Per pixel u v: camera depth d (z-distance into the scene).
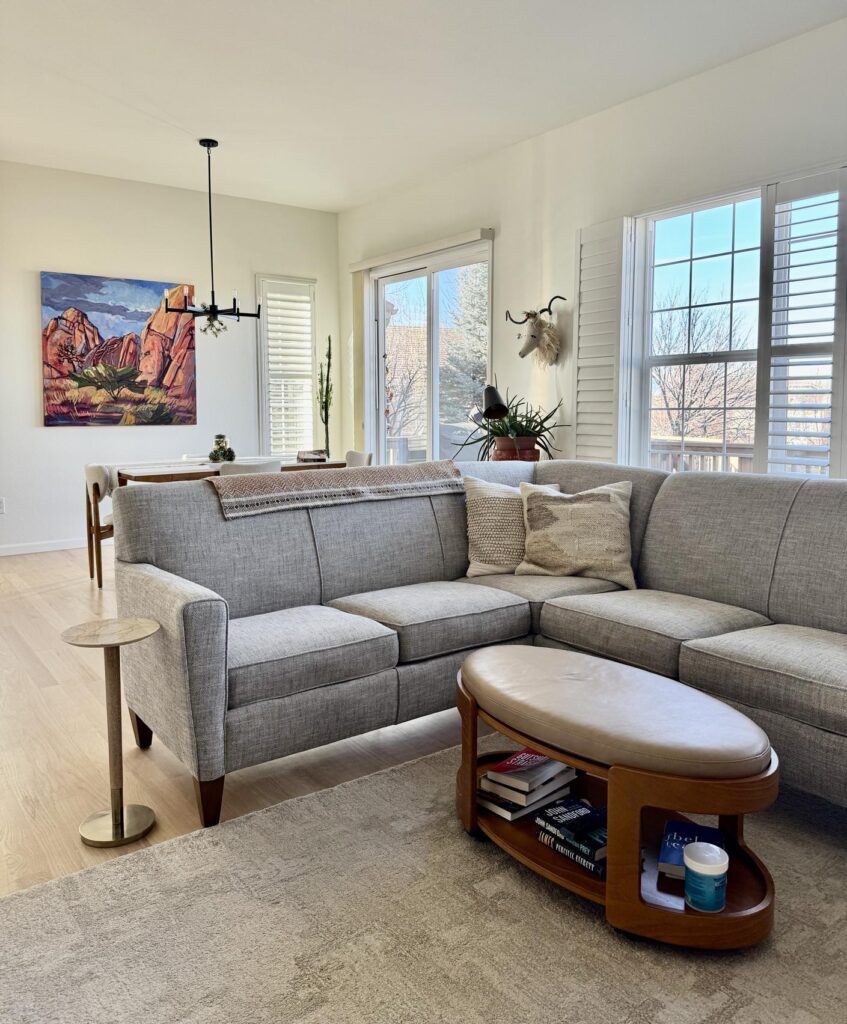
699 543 2.98
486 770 2.22
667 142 4.21
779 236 3.73
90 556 5.05
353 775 2.47
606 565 3.12
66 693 3.16
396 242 6.38
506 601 2.81
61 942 1.65
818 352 3.63
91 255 5.91
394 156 5.37
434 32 3.57
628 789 1.63
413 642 2.55
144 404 6.21
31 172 5.63
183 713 2.10
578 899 1.80
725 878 1.63
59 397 5.87
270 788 2.38
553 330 4.88
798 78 3.63
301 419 7.06
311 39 3.63
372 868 1.93
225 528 2.78
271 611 2.82
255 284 6.68
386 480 3.24
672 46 3.72
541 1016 1.45
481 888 1.84
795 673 2.10
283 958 1.60
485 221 5.44
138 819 2.15
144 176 5.90
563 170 4.82
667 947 1.64
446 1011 1.46
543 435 5.09
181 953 1.62
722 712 1.82
